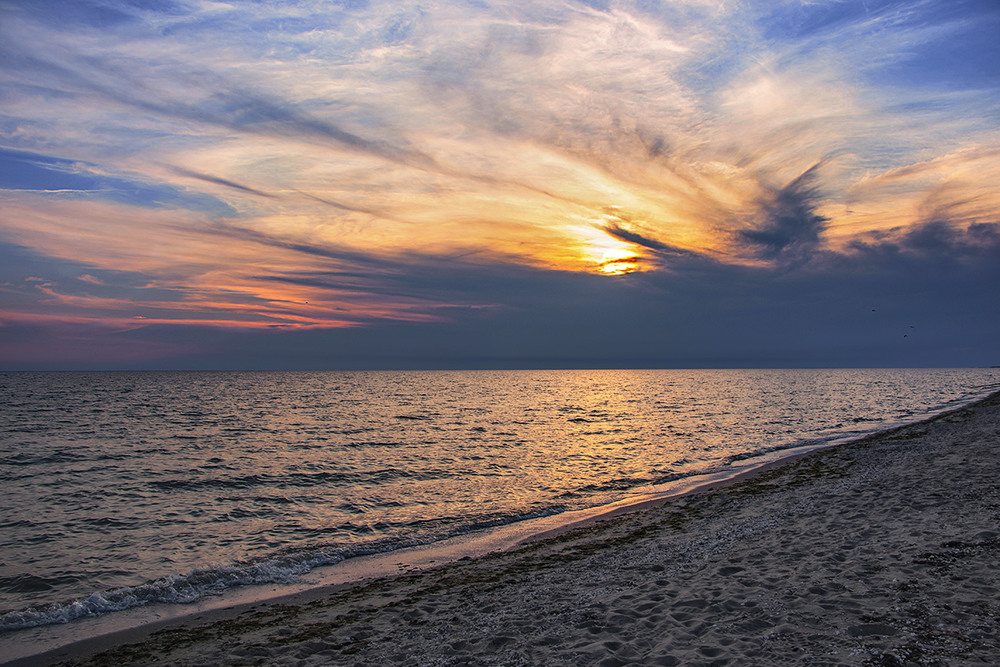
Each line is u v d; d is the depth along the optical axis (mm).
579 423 49375
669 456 29078
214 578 11930
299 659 7449
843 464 21438
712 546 11477
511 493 20625
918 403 64750
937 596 7109
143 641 8758
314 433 42625
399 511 18094
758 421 47594
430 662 6914
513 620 8195
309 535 15484
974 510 11094
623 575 10148
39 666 8016
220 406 74812
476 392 121062
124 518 17609
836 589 7828
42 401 84125
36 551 14227
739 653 6160
